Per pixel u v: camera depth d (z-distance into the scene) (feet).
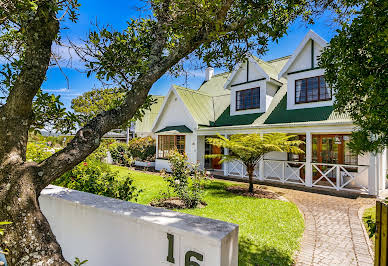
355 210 22.65
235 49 13.03
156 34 10.54
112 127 8.13
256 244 14.47
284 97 44.70
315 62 38.29
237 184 35.58
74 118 9.97
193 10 8.40
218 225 6.65
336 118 33.14
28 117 7.18
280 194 29.66
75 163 7.24
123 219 7.72
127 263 7.55
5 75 8.82
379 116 7.69
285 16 12.46
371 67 7.81
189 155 50.44
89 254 8.71
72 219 9.44
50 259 5.77
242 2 10.85
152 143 62.69
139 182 34.83
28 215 6.11
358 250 14.16
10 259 5.85
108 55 8.52
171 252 6.47
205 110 54.75
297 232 16.58
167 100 57.67
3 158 6.56
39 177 6.70
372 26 7.67
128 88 10.31
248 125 41.11
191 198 22.84
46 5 6.86
